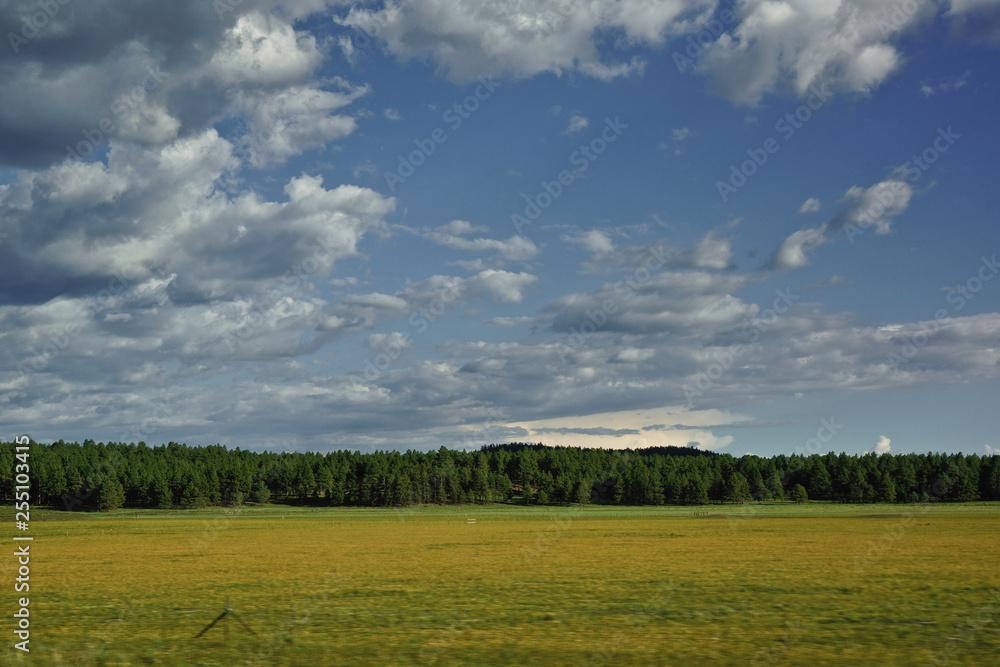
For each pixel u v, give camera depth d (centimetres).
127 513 14700
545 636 2381
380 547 6475
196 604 3148
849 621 2603
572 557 5288
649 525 9794
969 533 7250
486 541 7175
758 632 2416
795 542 6462
